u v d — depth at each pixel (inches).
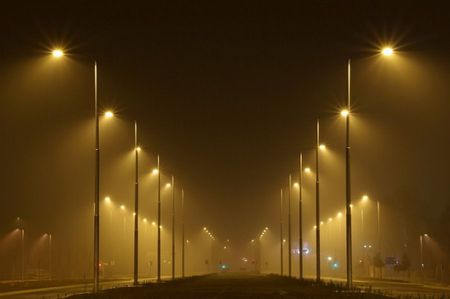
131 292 2539.4
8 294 2908.5
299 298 2074.3
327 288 2795.3
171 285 3385.8
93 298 2182.6
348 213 2593.5
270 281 4028.1
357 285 3528.5
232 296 2210.9
